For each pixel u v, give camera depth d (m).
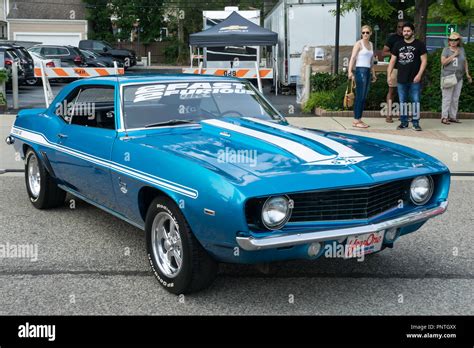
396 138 11.43
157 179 4.38
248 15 24.78
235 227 3.80
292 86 22.66
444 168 4.64
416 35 14.84
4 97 15.64
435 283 4.82
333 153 4.52
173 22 49.50
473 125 12.97
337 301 4.44
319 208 4.09
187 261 4.22
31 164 7.02
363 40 12.24
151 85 5.57
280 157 4.37
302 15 21.48
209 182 3.94
